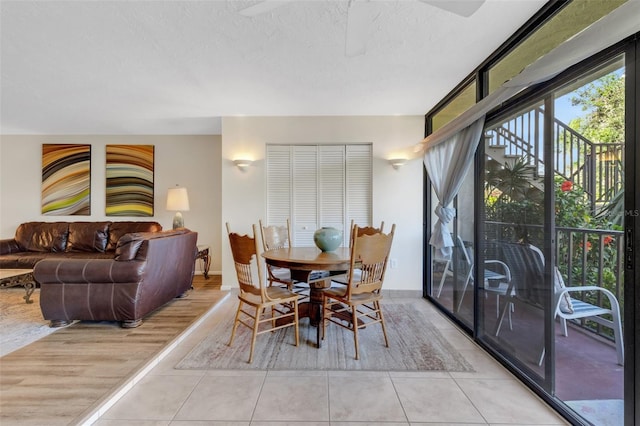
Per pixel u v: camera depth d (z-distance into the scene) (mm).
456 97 3014
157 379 1862
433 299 3451
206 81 2770
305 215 3857
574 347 1591
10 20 1861
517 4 1717
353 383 1825
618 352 1424
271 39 2084
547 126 1667
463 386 1800
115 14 1814
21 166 4703
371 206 3791
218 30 1980
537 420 1510
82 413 1507
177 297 3521
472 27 1930
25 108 3506
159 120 3990
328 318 2445
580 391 1556
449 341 2424
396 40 2084
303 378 1876
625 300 1239
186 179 4770
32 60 2377
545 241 1694
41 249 4270
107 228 4395
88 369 1924
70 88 2930
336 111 3604
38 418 1475
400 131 3730
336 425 1467
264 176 3807
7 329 2572
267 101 3283
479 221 2379
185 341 2398
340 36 2045
